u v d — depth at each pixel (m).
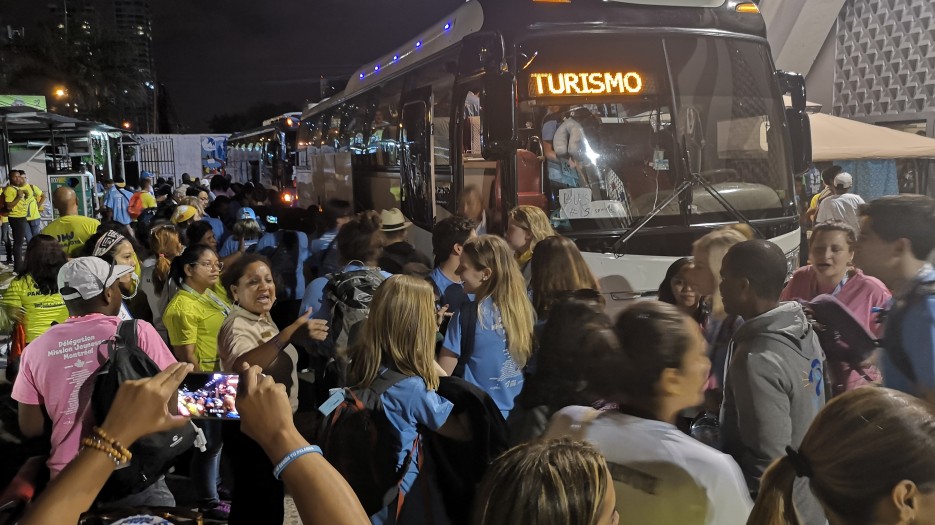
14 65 39.69
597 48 6.37
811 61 18.38
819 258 4.27
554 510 1.59
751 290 2.96
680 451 2.15
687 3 6.69
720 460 2.15
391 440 3.07
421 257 7.73
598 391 2.47
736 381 2.76
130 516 2.27
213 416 2.03
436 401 3.10
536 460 1.68
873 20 16.94
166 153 37.84
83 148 27.64
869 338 3.45
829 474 1.77
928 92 15.94
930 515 1.67
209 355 4.87
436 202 7.52
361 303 4.20
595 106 6.35
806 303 3.61
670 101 6.48
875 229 3.17
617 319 2.52
